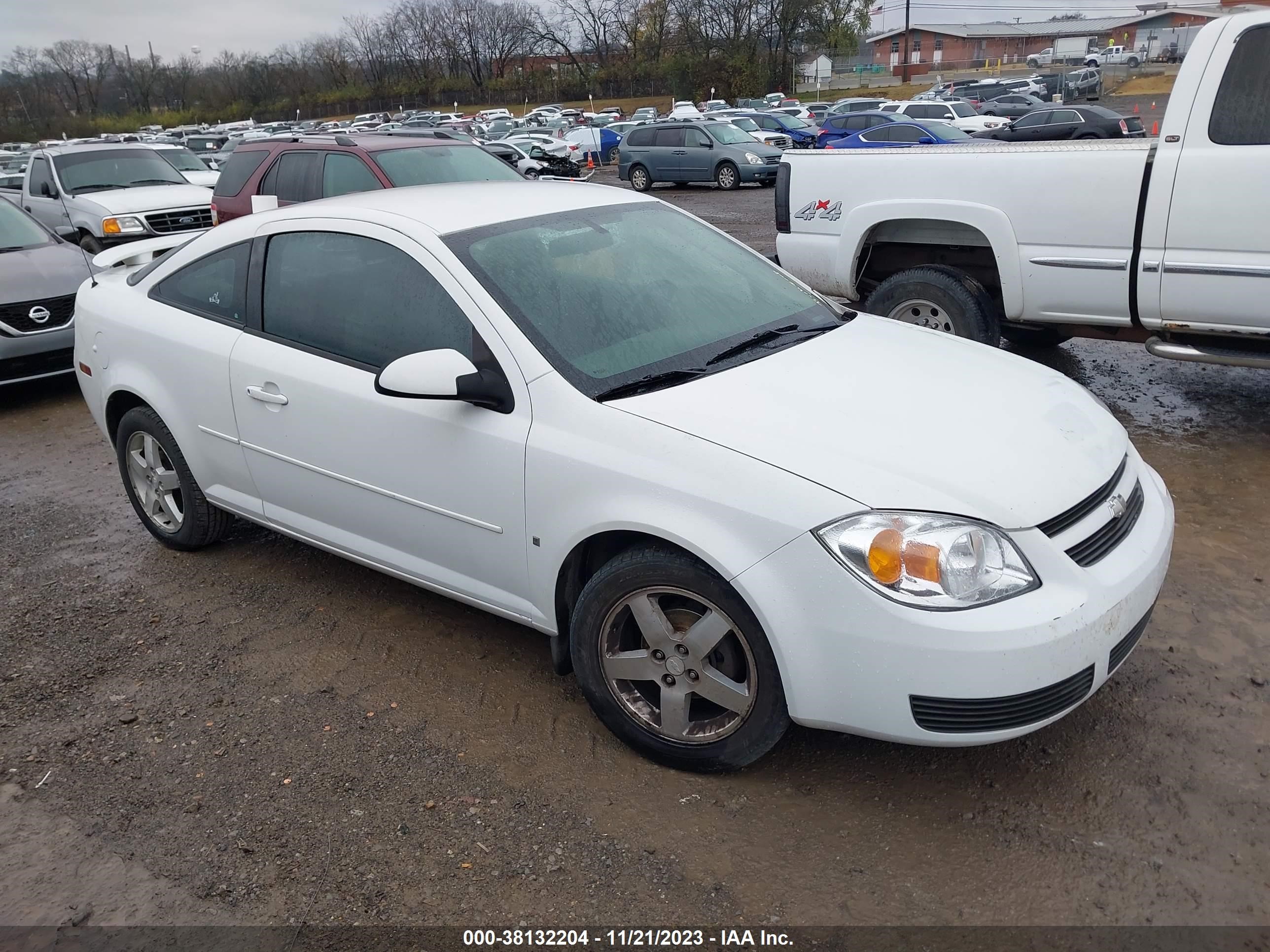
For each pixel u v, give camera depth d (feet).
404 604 13.16
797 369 10.25
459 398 9.73
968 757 9.62
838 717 8.48
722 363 10.34
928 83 222.07
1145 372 21.61
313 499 12.16
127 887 8.48
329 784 9.65
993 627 7.89
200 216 39.55
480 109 252.01
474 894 8.23
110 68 284.61
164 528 14.96
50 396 25.59
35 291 23.89
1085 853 8.35
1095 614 8.28
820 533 8.20
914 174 19.13
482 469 10.11
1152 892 7.92
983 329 19.30
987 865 8.29
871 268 21.63
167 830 9.14
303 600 13.41
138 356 13.92
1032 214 17.75
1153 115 108.78
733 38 218.79
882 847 8.55
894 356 10.94
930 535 8.04
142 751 10.32
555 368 9.82
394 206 11.83
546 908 8.06
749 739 9.04
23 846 9.02
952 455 8.74
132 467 14.99
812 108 159.43
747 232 47.50
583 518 9.35
